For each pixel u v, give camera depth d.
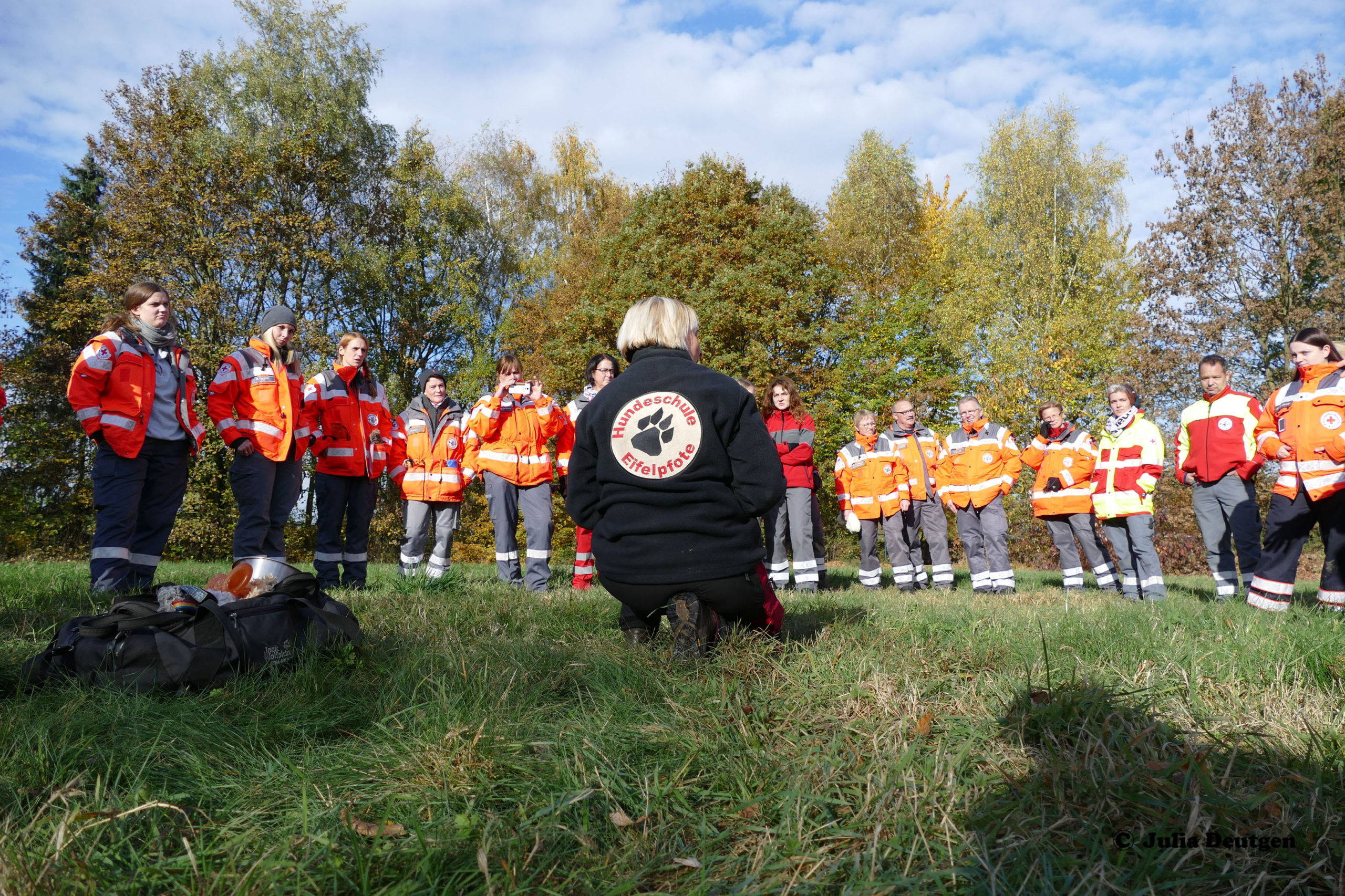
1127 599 7.07
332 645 2.98
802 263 23.94
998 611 4.82
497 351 29.12
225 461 21.78
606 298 25.23
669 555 2.97
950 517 21.92
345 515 6.93
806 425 8.43
